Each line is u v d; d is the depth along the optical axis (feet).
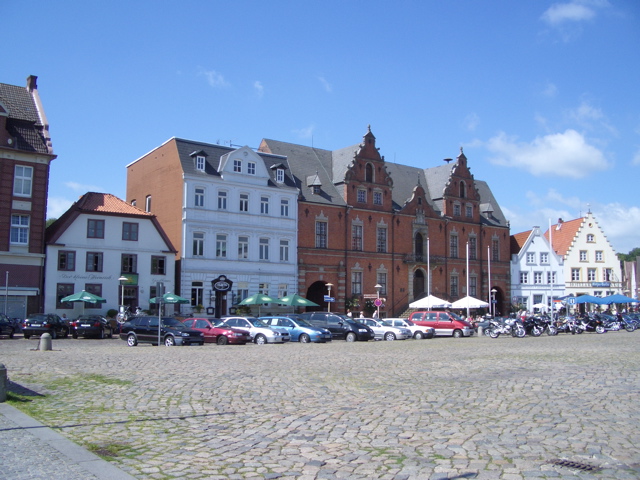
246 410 43.75
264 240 200.23
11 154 157.38
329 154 242.37
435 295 244.42
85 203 171.63
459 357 87.56
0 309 153.38
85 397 48.91
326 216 215.51
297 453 31.91
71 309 163.94
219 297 190.90
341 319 147.43
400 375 64.59
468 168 262.47
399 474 28.09
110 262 171.42
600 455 31.07
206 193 188.24
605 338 144.15
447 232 251.19
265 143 224.74
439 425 38.45
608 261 288.71
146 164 206.39
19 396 48.88
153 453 31.81
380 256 228.02
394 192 245.04
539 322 162.40
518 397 48.93
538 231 281.54
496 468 28.89
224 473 28.30
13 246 156.46
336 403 46.65
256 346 119.03
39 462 29.48
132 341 122.62
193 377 61.82
